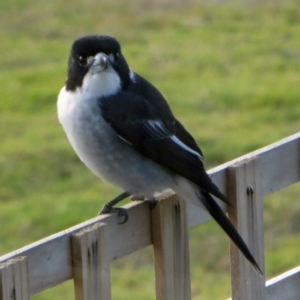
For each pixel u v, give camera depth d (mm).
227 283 11852
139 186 7555
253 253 6906
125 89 7609
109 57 7523
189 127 17109
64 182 15008
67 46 23672
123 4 27250
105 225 5938
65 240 5777
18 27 25453
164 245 6422
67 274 5809
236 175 6766
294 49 22562
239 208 6801
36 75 20875
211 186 6652
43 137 16750
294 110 18000
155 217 6406
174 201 6434
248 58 21938
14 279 5387
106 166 7535
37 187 14883
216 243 12797
